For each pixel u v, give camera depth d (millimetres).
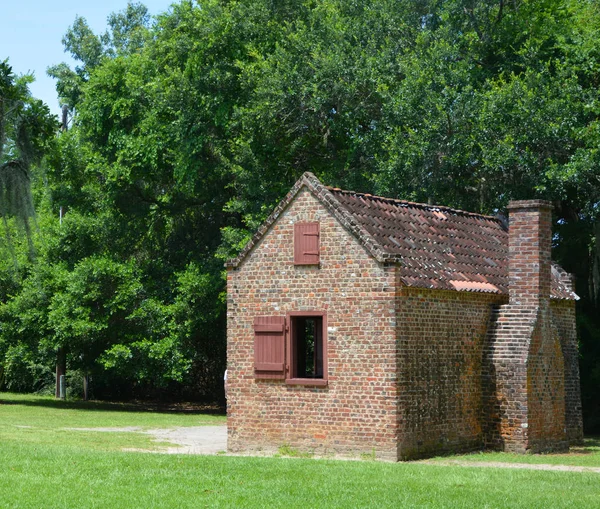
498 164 29344
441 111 30281
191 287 36188
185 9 37938
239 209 35531
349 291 20422
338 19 35469
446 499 13898
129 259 40281
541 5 34688
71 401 41562
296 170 35750
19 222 20250
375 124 33562
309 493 14266
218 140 36250
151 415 33812
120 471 15906
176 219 42219
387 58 33438
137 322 37031
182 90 35531
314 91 32219
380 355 19938
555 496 14266
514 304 22469
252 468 16594
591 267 32594
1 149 18188
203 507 13125
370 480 15555
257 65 34375
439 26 35250
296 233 21125
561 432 22859
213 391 43875
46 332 38406
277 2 36781
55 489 14125
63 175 40969
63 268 38625
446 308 21312
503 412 21891
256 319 21469
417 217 23250
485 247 24297
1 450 18328
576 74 32250
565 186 30219
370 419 19969
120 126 39625
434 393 20750
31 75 18703
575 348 24672
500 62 34750
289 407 20984
